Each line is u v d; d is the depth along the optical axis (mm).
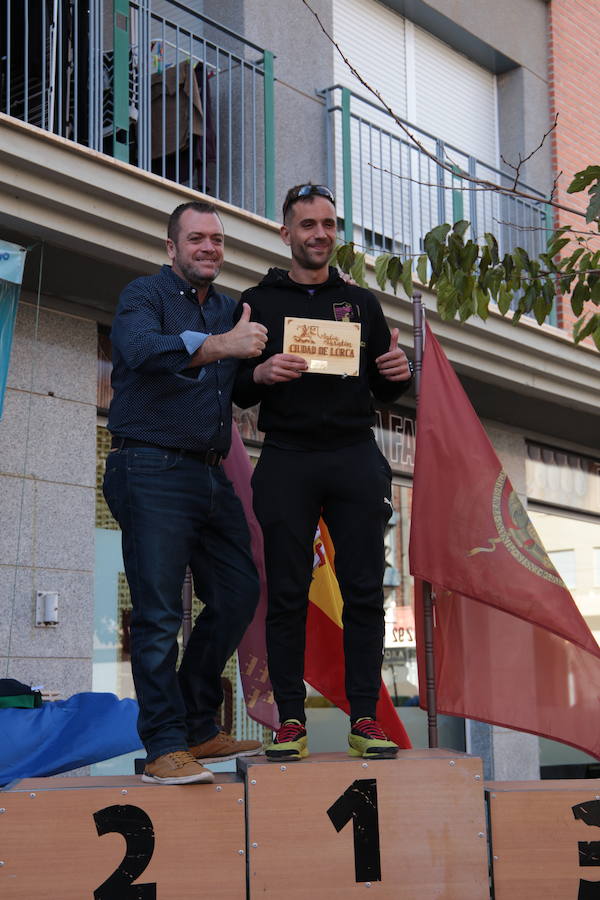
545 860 3703
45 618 7027
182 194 6914
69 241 6605
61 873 3361
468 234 9852
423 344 4742
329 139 9148
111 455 3885
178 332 3916
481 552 4445
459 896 3580
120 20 7094
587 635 4367
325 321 3939
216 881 3447
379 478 4031
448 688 4738
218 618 4070
